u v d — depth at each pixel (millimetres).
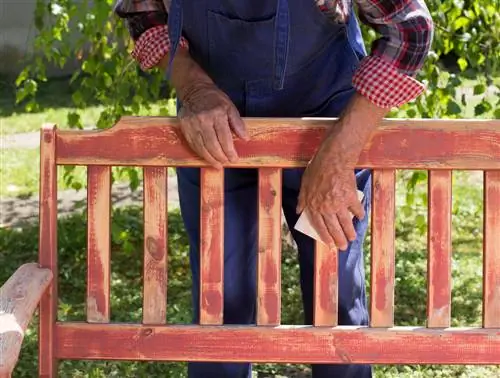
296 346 2088
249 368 2350
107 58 4039
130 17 2236
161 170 2078
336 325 2104
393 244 2070
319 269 2092
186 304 4129
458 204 5559
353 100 2014
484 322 2080
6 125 8148
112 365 3523
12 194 5996
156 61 2211
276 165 2055
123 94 4070
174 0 2076
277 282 2086
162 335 2094
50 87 10000
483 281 2080
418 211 5410
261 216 2076
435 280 2080
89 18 3943
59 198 5746
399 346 2078
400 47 1968
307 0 2039
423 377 3404
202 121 2012
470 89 7992
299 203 2057
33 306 1859
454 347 2076
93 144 2066
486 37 4121
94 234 2098
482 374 3438
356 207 2021
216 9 2092
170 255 4812
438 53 3951
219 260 2096
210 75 2213
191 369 2287
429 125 2031
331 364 2268
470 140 2037
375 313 2090
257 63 2152
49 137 2055
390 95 1979
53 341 2094
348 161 2000
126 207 5551
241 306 2293
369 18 2004
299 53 2127
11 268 4676
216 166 2051
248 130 2041
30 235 5133
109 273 2105
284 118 2045
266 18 2078
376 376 3387
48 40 4000
